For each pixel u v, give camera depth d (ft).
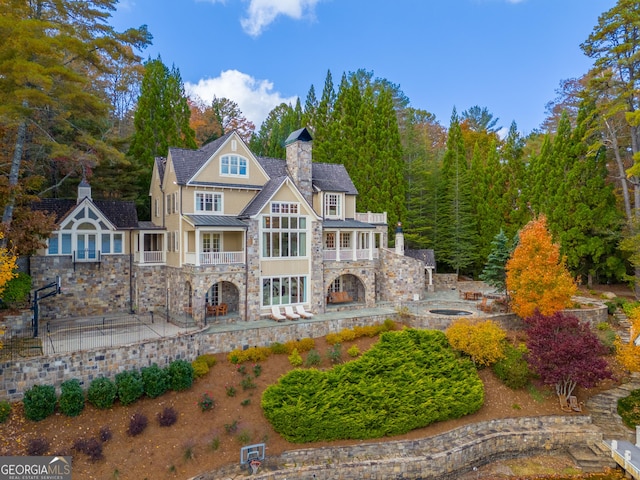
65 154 78.02
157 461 52.47
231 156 95.25
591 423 69.31
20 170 73.67
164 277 99.19
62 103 73.77
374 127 146.51
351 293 111.24
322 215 108.99
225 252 84.33
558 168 127.34
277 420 58.44
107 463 50.98
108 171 115.44
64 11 71.31
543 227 89.15
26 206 72.79
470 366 74.84
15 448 50.21
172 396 62.44
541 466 63.46
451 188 143.84
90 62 77.41
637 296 108.78
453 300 110.11
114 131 144.66
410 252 131.34
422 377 69.31
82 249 90.38
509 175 153.28
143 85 130.21
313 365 72.23
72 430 53.98
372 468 57.31
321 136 158.30
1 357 56.75
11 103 63.21
